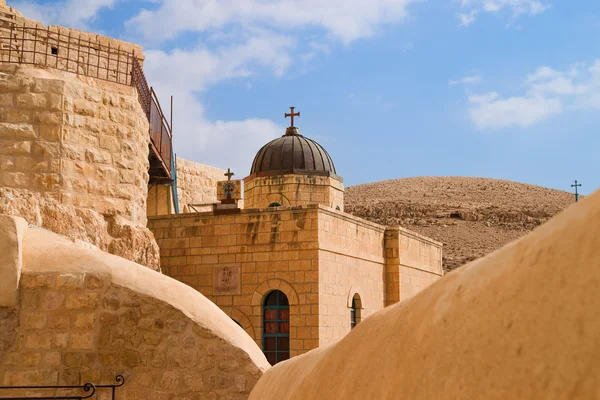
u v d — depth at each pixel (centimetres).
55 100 1645
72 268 1182
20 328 1162
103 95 1736
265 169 3334
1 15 1800
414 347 238
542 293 168
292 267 2295
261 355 1195
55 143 1633
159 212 2719
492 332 184
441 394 200
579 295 153
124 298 1170
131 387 1150
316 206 2280
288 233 2314
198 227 2453
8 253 1168
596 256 154
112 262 1204
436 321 227
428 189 11556
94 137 1705
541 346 160
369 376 283
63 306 1170
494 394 171
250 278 2350
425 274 3094
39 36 1723
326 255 2314
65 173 1634
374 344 300
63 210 1600
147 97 2047
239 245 2381
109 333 1162
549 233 181
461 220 9181
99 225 1669
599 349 141
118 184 1738
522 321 172
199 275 2430
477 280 211
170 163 2578
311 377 409
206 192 3550
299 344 2252
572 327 151
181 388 1144
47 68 1706
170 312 1163
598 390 136
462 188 11500
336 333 2342
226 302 2373
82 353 1157
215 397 1137
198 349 1151
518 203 10294
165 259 2486
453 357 201
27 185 1602
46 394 1148
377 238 2719
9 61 1680
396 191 11562
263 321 2334
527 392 158
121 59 2048
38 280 1174
